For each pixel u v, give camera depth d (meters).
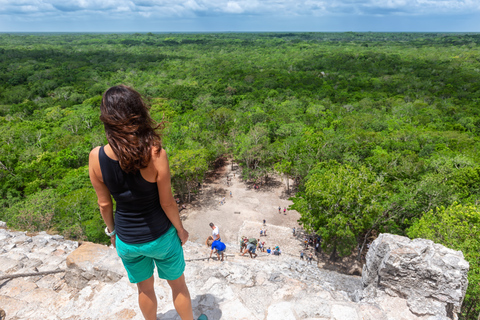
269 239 31.02
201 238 32.12
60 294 4.89
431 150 43.66
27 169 42.97
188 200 40.00
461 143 46.81
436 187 27.58
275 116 63.31
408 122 64.00
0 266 6.34
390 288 4.76
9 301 4.70
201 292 4.41
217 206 38.50
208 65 157.12
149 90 102.38
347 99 88.81
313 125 60.38
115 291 4.48
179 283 3.09
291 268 12.94
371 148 43.97
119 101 2.00
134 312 4.13
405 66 140.62
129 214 2.46
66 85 109.81
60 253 7.20
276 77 122.81
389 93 96.31
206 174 48.16
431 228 19.69
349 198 23.55
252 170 44.59
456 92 93.50
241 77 125.12
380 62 151.00
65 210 28.44
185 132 51.28
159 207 2.56
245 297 4.27
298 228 33.28
